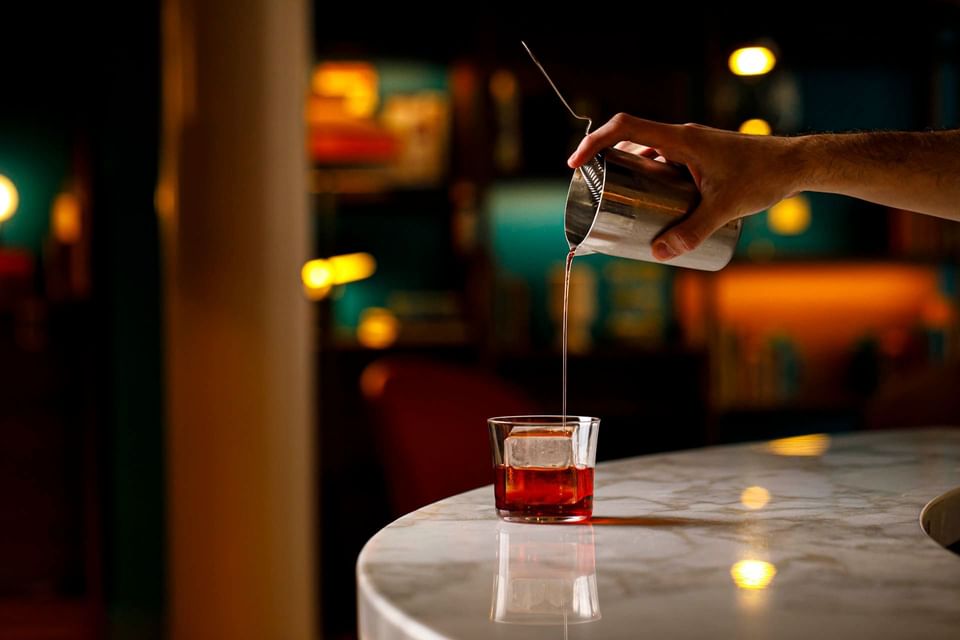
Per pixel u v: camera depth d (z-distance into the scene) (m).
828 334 4.12
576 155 1.08
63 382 3.57
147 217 3.62
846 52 4.05
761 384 3.82
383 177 3.70
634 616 0.63
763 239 4.11
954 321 3.93
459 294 3.91
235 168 2.84
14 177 3.88
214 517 2.85
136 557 3.58
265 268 2.86
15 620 3.47
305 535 2.95
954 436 1.70
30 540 3.56
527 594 0.68
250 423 2.86
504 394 1.78
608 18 3.89
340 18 3.79
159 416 3.60
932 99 4.05
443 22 3.79
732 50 3.94
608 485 1.18
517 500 0.94
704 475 1.25
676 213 1.12
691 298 3.94
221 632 2.86
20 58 3.79
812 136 1.23
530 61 3.88
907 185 1.25
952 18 3.87
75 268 3.67
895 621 0.61
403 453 1.67
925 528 0.96
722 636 0.59
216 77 2.83
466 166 3.70
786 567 0.75
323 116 3.69
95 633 3.46
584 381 3.90
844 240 4.13
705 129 1.13
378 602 0.67
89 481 3.54
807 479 1.21
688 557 0.79
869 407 2.31
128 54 3.65
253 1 2.84
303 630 2.94
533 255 4.01
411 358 3.75
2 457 3.54
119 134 3.63
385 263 3.96
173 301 2.90
